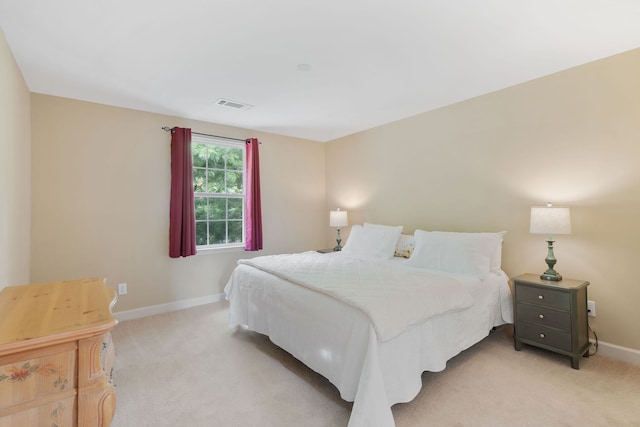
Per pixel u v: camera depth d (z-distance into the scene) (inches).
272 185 176.6
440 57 91.0
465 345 88.2
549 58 92.7
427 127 140.9
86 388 41.3
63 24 72.5
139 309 132.6
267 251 174.4
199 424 65.2
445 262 108.9
